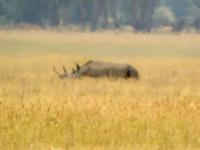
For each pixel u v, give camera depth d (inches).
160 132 1604.3
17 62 4790.8
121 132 1596.9
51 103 1985.7
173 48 7204.7
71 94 2464.3
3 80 3142.2
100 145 1483.8
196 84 3095.5
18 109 1833.2
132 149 1441.9
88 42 7598.4
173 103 1977.1
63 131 1601.9
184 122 1705.2
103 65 3193.9
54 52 6190.9
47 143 1491.1
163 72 4040.4
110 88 2741.1
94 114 1802.4
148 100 2182.6
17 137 1535.4
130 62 5034.5
